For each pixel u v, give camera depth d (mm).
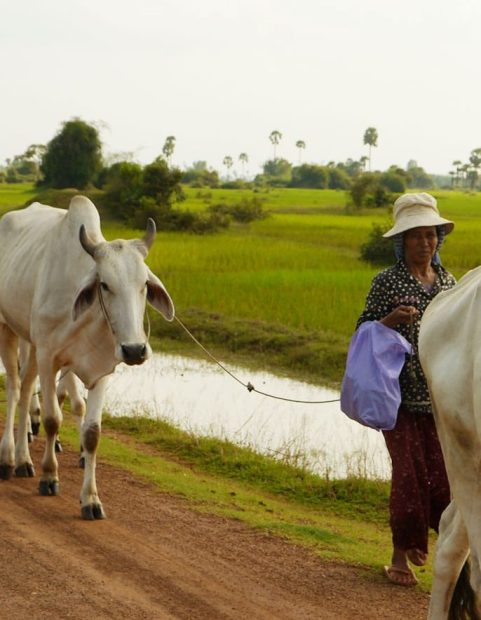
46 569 5953
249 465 9188
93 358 7355
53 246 7781
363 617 5391
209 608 5434
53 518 7051
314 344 15641
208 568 6082
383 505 8133
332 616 5383
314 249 32625
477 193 121375
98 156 74062
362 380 5930
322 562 6316
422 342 4809
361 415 5953
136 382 13680
